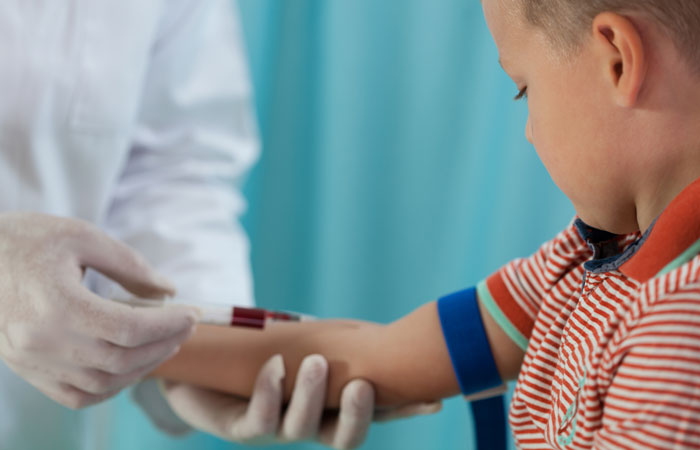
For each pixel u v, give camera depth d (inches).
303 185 77.3
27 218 46.0
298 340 48.1
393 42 71.9
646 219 37.4
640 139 36.6
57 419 58.7
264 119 76.7
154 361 45.1
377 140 73.2
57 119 57.3
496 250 70.8
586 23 36.4
